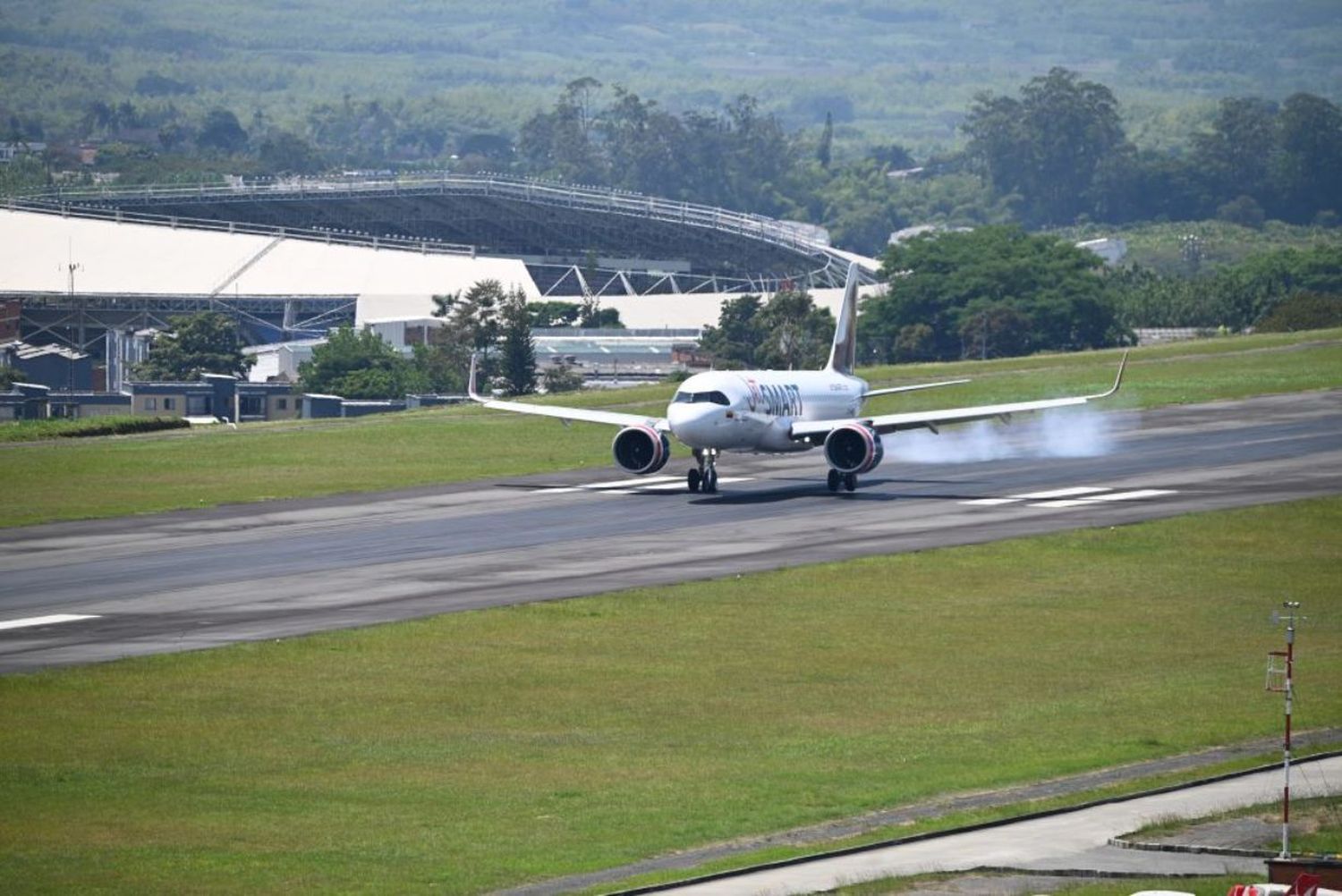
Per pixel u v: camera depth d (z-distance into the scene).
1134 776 140.50
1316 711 162.62
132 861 118.56
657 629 190.88
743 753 147.00
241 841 123.25
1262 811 130.00
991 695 167.25
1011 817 128.38
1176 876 114.44
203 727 152.25
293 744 147.75
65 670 170.62
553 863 118.94
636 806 132.25
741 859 119.25
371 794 134.38
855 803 133.00
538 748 147.75
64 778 137.50
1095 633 193.12
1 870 116.50
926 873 115.06
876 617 198.25
